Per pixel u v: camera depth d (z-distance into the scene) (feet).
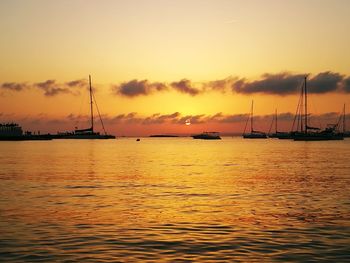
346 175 170.50
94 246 62.80
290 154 346.95
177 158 298.56
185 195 116.16
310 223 78.64
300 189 128.36
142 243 64.59
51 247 62.08
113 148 506.48
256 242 65.16
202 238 67.72
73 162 252.21
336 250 60.59
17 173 179.63
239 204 100.78
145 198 110.52
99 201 105.09
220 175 172.04
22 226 75.61
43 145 613.11
